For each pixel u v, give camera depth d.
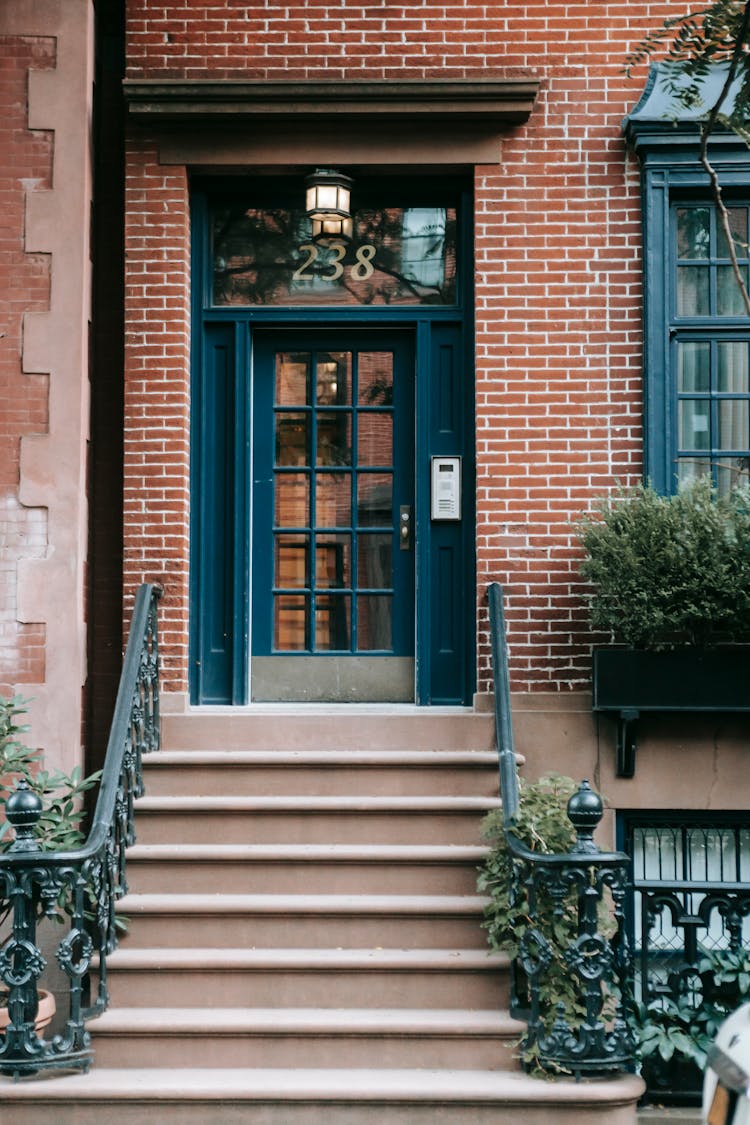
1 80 7.00
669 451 7.09
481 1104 5.09
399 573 7.61
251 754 6.59
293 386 7.69
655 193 7.15
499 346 7.20
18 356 6.90
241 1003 5.68
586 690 7.01
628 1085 5.13
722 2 5.50
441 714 6.88
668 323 7.16
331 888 6.13
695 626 6.61
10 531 6.83
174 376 7.22
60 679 6.75
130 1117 5.12
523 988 5.62
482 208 7.26
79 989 5.30
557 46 7.31
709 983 5.98
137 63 7.31
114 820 5.88
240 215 7.66
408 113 7.18
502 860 5.74
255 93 7.14
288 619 7.62
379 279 7.60
